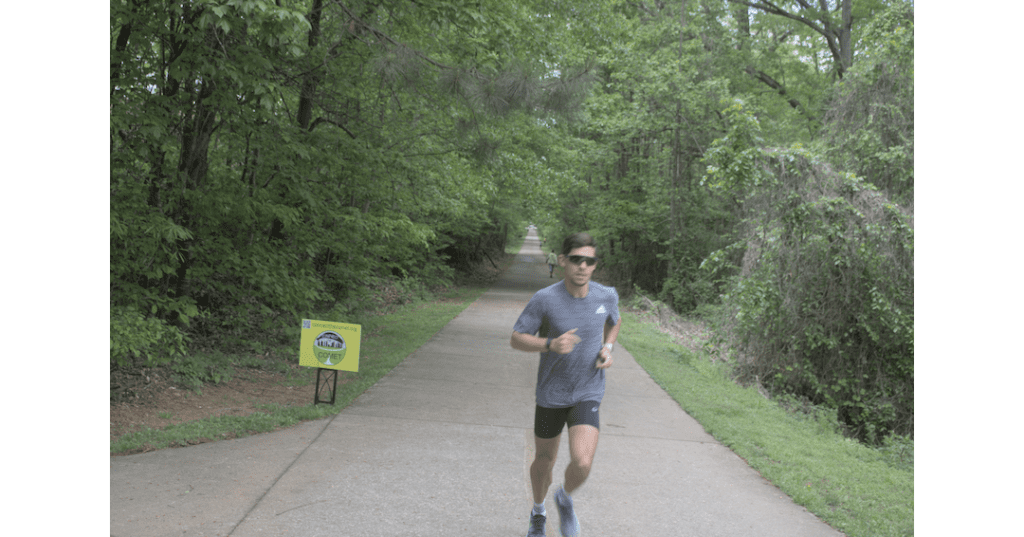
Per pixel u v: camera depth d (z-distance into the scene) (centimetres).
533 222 2694
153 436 488
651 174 2381
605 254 2691
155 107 622
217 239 813
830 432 724
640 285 2678
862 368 1003
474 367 896
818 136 1398
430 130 1128
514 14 1051
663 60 2089
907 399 976
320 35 941
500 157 1266
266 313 901
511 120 942
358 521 363
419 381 784
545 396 314
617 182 2522
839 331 1005
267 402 641
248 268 832
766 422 689
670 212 2300
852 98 1245
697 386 856
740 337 1058
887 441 857
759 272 1019
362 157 936
